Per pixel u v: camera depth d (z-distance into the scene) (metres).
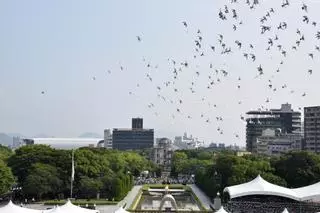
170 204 178.88
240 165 197.50
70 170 199.88
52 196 199.25
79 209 122.50
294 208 155.38
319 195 158.50
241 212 150.12
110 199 194.88
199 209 171.75
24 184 186.88
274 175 199.12
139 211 157.00
